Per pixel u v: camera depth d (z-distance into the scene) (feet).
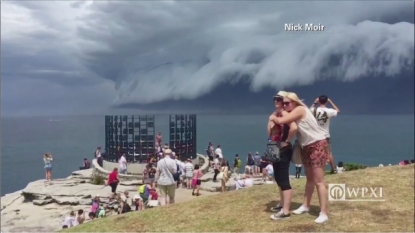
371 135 492.95
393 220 22.98
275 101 21.72
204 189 53.88
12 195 60.39
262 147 229.86
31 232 40.22
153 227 24.76
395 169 33.71
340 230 21.43
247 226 22.70
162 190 36.83
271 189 29.99
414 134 506.07
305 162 22.41
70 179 64.54
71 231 26.40
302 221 22.53
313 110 24.13
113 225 26.21
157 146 71.31
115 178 50.37
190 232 22.97
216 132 407.23
